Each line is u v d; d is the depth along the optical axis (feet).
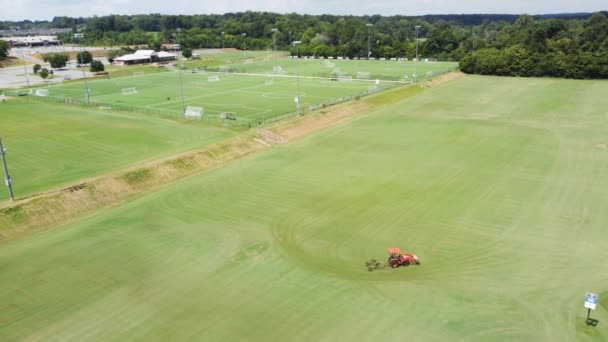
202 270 102.73
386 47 641.40
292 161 180.55
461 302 90.84
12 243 116.98
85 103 298.76
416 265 104.32
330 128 234.38
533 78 420.77
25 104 300.81
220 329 83.30
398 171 166.50
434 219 127.54
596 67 400.67
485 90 354.33
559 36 638.12
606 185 151.43
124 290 95.66
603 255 108.17
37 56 645.51
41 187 149.69
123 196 147.95
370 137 214.48
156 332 82.74
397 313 87.51
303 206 137.18
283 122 231.09
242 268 103.45
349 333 81.97
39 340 81.10
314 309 88.79
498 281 98.02
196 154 180.65
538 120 247.09
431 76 416.46
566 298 92.22
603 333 81.92
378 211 132.87
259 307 89.66
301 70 502.38
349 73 464.65
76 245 114.83
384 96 313.32
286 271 102.06
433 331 82.43
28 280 99.45
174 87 387.75
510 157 181.88
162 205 139.74
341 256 108.68
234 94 346.74
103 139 209.05
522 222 125.29
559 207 134.72
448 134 217.97
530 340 80.28
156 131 223.30
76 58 586.45
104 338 81.30
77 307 90.27
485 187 150.61
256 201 141.38
